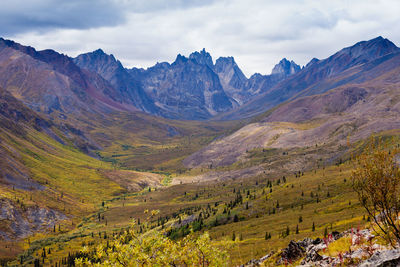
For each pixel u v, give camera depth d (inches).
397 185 407.8
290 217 7800.2
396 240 468.4
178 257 652.7
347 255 528.7
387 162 410.3
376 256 411.5
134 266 614.5
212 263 645.9
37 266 7204.7
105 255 635.5
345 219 5895.7
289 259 930.7
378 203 424.2
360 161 436.5
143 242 643.5
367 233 620.4
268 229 6993.1
